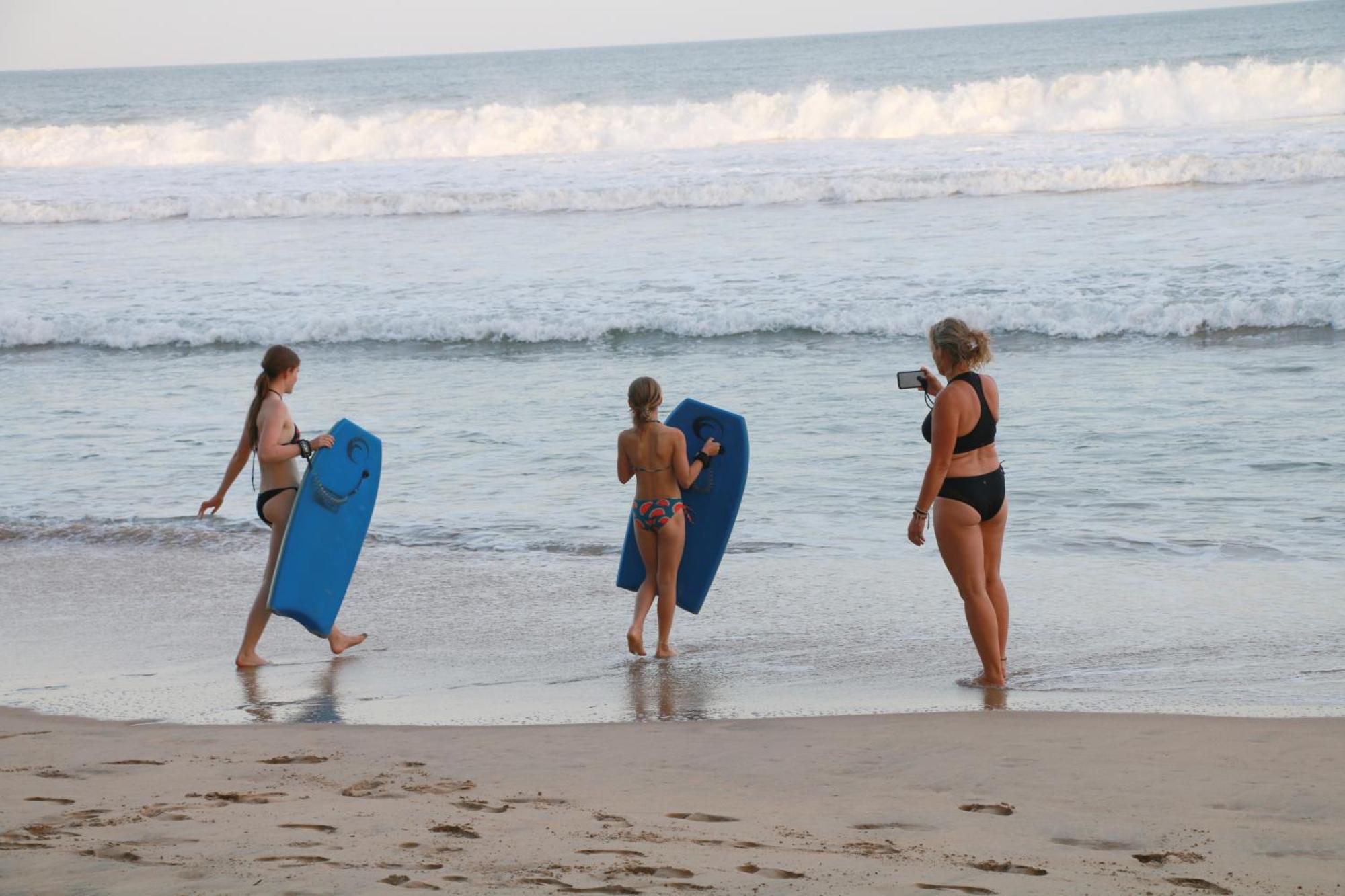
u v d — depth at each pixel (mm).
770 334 25750
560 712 8516
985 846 5504
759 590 11367
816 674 9195
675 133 56781
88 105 123062
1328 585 10617
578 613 11000
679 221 38250
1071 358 22234
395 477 16219
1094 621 10078
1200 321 23812
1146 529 12562
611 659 9781
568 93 97250
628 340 26078
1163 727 7418
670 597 9969
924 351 23359
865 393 20031
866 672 9195
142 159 60719
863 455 16172
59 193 49156
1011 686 8742
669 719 8258
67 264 36469
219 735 7949
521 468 16406
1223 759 6777
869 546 12562
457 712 8586
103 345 28141
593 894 4727
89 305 30703
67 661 10133
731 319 25938
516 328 26703
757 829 5789
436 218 41688
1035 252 30516
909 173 41281
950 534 8812
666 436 9914
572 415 19500
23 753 7488
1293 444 15414
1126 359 21844
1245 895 4840
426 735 7879
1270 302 23672
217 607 11641
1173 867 5184
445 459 17047
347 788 6598
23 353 27766
